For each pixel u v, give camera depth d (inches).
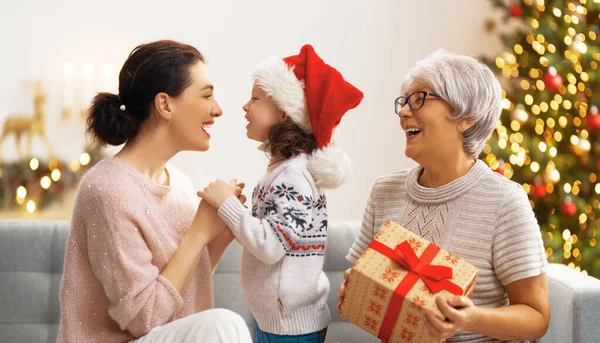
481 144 69.3
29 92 152.4
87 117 70.0
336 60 165.2
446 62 67.4
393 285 60.4
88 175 67.1
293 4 162.7
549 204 133.3
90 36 155.8
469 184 67.9
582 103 135.9
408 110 67.7
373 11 165.6
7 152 150.1
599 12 139.8
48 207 147.2
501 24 169.6
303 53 76.4
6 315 87.9
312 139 74.6
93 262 64.9
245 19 161.0
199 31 159.6
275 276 71.6
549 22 139.5
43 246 89.7
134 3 157.1
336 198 167.3
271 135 73.9
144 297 63.3
